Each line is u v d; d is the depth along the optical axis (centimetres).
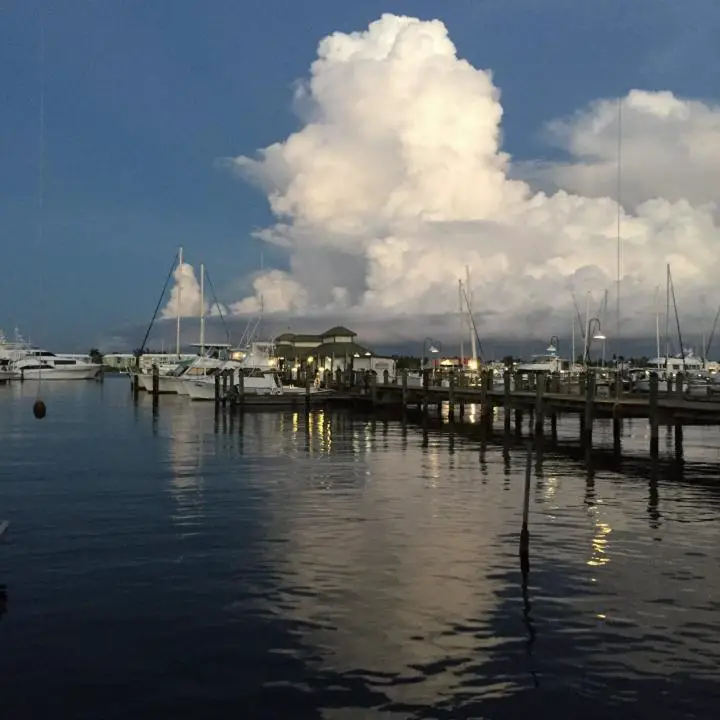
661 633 1187
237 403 6419
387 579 1451
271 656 1098
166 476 2683
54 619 1234
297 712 943
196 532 1819
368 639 1159
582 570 1519
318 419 5497
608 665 1073
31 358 12706
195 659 1087
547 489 2458
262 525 1900
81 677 1031
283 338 11269
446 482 2591
